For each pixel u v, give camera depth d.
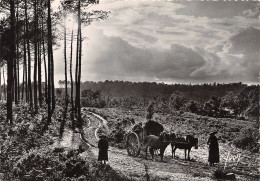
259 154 25.84
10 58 25.78
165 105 87.56
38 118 31.47
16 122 25.44
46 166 13.93
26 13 39.59
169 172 15.62
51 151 16.80
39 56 41.97
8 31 35.78
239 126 55.06
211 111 95.12
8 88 25.08
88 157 18.73
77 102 38.84
